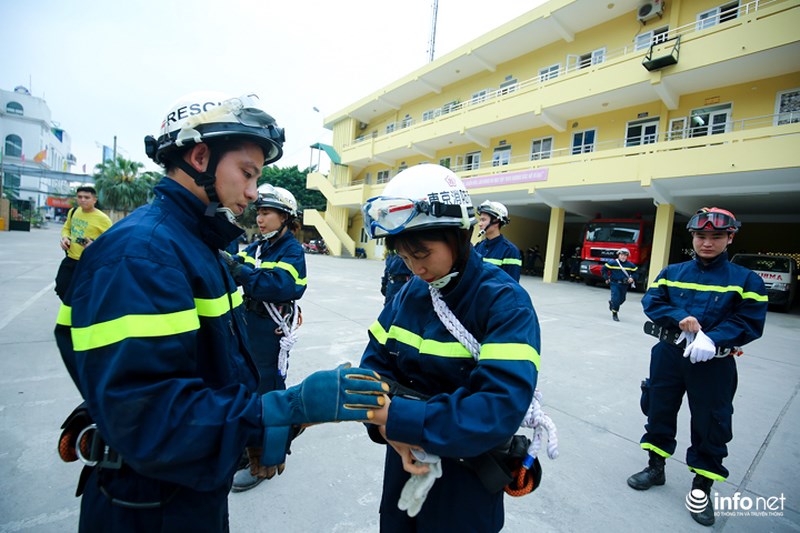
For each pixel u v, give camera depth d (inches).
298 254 95.4
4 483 78.6
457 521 42.1
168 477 30.4
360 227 1032.2
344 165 1053.8
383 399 34.4
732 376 85.0
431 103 848.3
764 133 373.7
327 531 73.1
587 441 113.0
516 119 608.4
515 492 43.6
